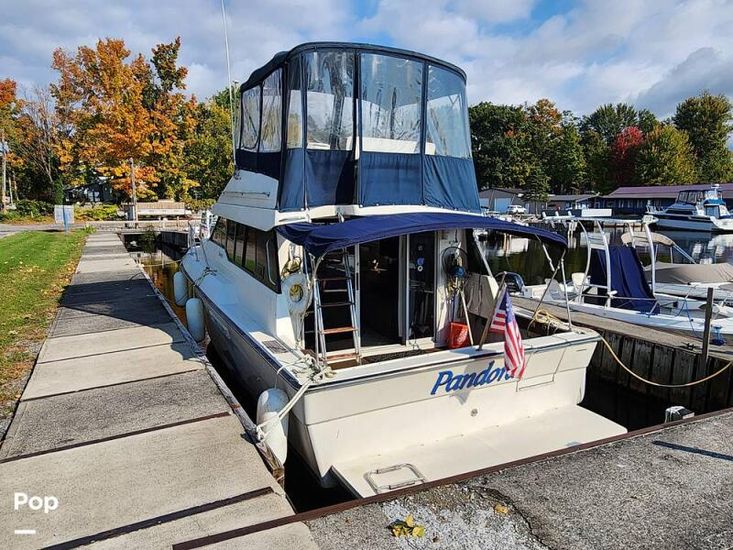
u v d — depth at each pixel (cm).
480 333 604
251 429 452
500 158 6581
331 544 295
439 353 468
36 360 643
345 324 598
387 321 596
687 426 462
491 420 508
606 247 1053
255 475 381
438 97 571
